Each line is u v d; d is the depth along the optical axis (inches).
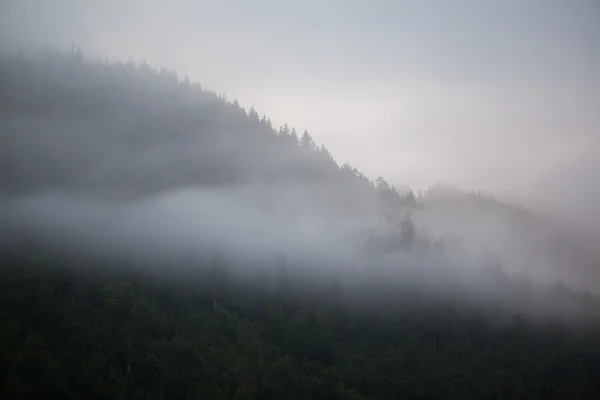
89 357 2701.8
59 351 2689.5
